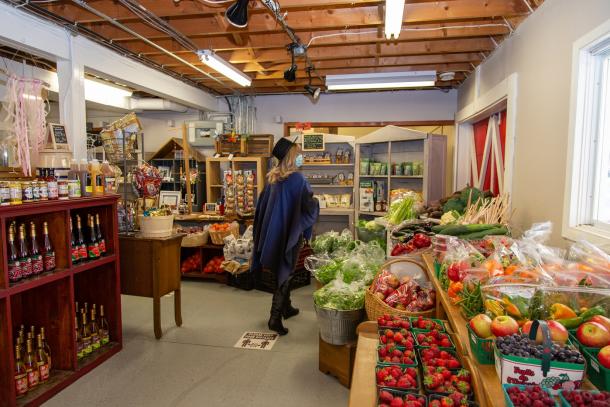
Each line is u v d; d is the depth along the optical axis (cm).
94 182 300
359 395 152
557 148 255
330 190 686
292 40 388
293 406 249
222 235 523
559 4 254
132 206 369
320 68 517
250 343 340
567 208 235
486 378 122
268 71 559
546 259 180
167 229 352
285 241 351
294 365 302
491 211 310
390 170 582
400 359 159
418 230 339
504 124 437
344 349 268
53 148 296
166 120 725
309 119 686
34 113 291
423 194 533
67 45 375
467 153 591
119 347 325
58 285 276
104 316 327
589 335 114
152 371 293
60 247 273
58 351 281
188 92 609
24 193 241
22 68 482
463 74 539
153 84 521
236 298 463
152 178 361
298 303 445
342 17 357
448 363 145
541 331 113
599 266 156
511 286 143
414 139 550
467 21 364
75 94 385
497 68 404
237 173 635
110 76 446
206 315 407
